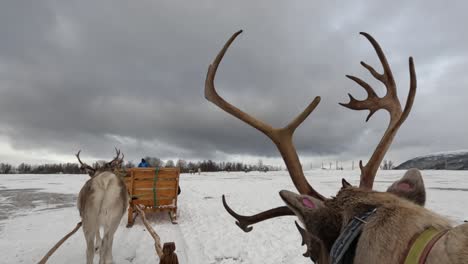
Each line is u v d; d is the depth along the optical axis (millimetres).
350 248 1273
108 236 5191
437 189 17703
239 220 2215
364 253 1194
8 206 13039
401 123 1890
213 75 2236
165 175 9219
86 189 5418
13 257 6062
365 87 2318
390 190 1604
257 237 7445
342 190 1558
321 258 1595
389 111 2164
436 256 961
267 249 6516
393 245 1109
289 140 2049
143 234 7832
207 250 6461
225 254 6219
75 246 6820
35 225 9133
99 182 5387
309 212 1504
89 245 5066
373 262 1142
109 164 6988
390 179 28016
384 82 2250
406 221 1160
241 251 6395
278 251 6375
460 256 906
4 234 7992
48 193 18312
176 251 6410
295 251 6355
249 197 15445
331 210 1489
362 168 1918
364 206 1354
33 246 6812
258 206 12398
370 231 1213
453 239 960
